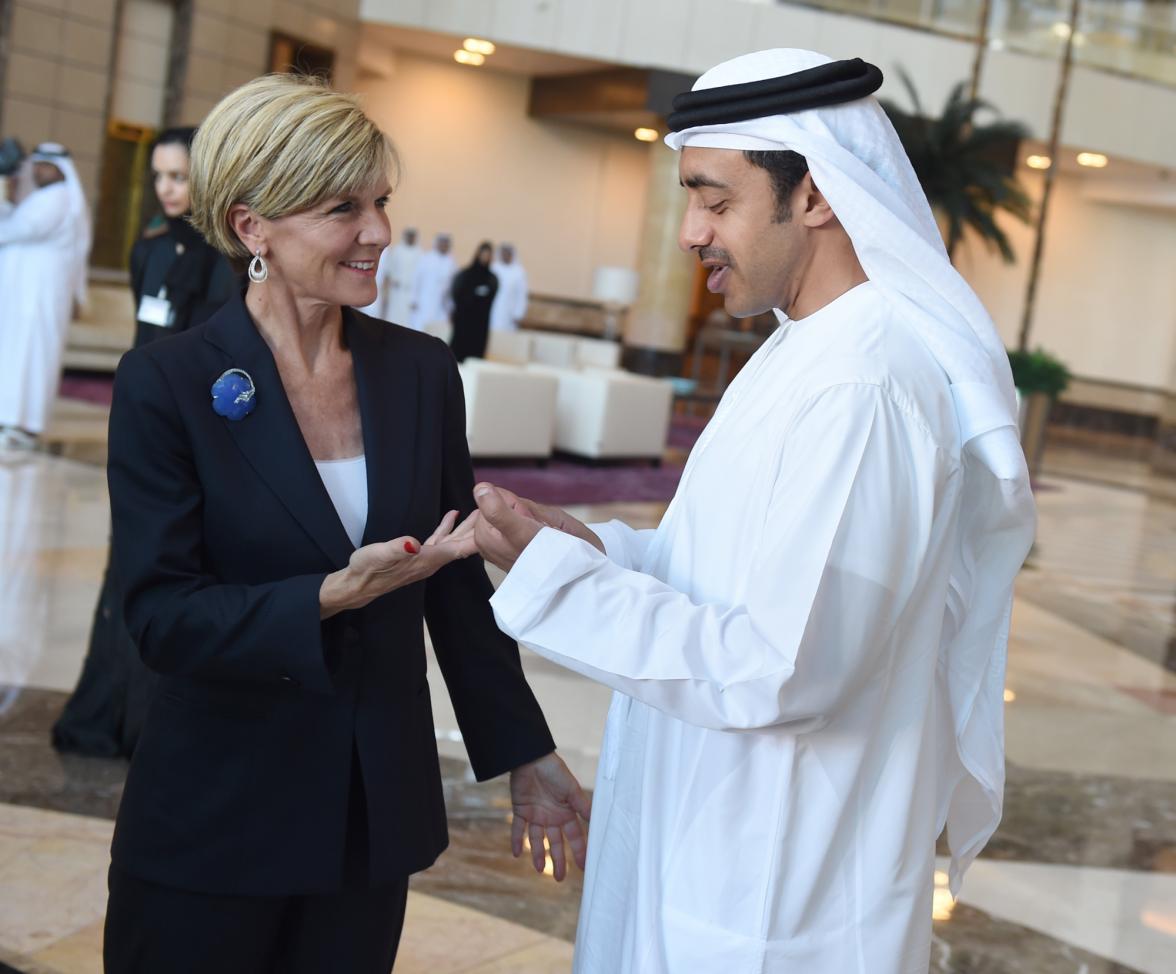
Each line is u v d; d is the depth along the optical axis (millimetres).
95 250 14641
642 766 1657
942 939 3209
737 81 1517
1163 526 12172
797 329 1561
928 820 1568
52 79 13930
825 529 1380
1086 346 22609
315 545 1612
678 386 18531
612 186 21484
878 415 1413
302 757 1609
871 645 1401
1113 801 4359
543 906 3141
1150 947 3297
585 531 1655
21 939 2703
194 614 1520
